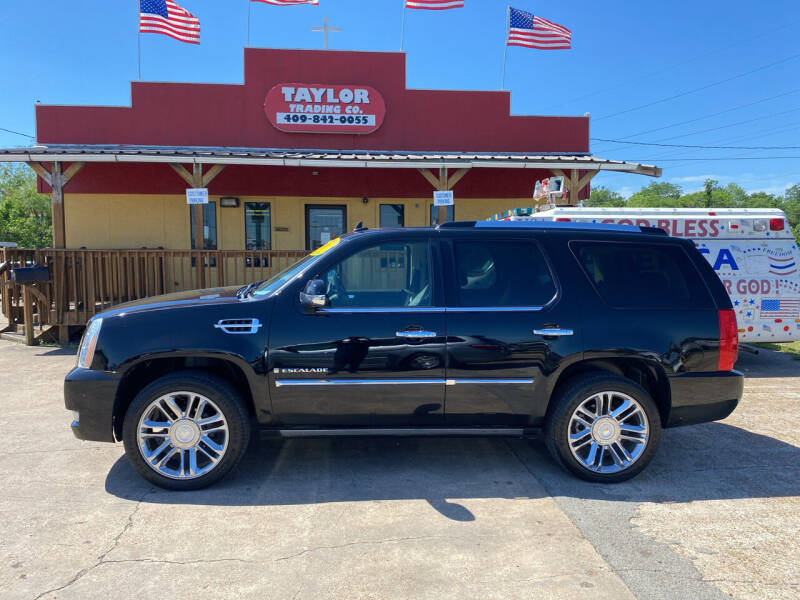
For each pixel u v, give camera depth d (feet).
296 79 41.63
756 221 25.23
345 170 43.24
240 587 9.10
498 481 13.44
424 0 42.73
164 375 12.78
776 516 11.76
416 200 44.37
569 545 10.51
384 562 9.87
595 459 13.44
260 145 41.65
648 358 13.28
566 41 44.42
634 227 14.51
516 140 43.47
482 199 44.52
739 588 9.18
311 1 43.16
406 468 14.20
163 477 12.59
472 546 10.44
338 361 12.81
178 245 42.55
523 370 13.10
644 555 10.18
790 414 19.25
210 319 12.75
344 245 13.64
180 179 42.01
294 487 13.00
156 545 10.38
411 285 13.87
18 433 16.78
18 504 12.03
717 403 13.61
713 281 13.98
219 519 11.40
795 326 25.31
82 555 10.02
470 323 13.07
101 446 15.70
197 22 42.50
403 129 42.68
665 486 13.25
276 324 12.78
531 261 13.73
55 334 32.53
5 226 135.64
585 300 13.41
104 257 32.45
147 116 40.73
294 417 13.00
